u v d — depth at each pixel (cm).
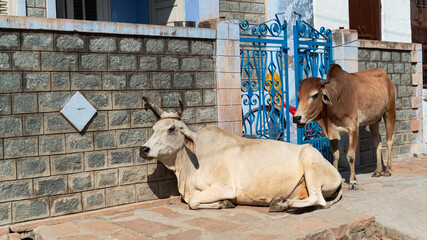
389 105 809
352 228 545
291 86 987
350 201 633
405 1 1234
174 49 659
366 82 751
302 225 528
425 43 1285
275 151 614
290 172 605
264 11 1095
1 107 534
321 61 873
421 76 1028
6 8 759
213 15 988
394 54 979
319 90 670
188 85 673
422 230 578
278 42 795
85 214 587
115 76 610
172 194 666
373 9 1184
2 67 534
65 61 573
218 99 696
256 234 496
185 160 625
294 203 581
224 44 700
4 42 534
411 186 721
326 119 703
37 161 558
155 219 571
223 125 698
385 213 612
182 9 1009
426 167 895
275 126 818
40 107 558
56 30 563
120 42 613
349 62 880
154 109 625
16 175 545
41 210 562
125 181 623
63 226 551
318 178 593
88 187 594
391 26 1213
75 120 577
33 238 545
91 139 595
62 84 571
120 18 1091
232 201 619
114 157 613
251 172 605
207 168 616
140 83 630
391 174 829
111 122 609
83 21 579
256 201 614
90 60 590
